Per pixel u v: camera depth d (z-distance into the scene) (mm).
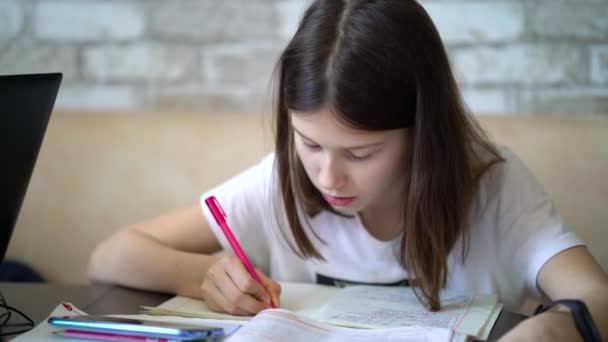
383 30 874
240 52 1661
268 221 1196
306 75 857
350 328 820
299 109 859
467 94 1567
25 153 868
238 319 886
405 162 961
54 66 1740
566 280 933
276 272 1239
